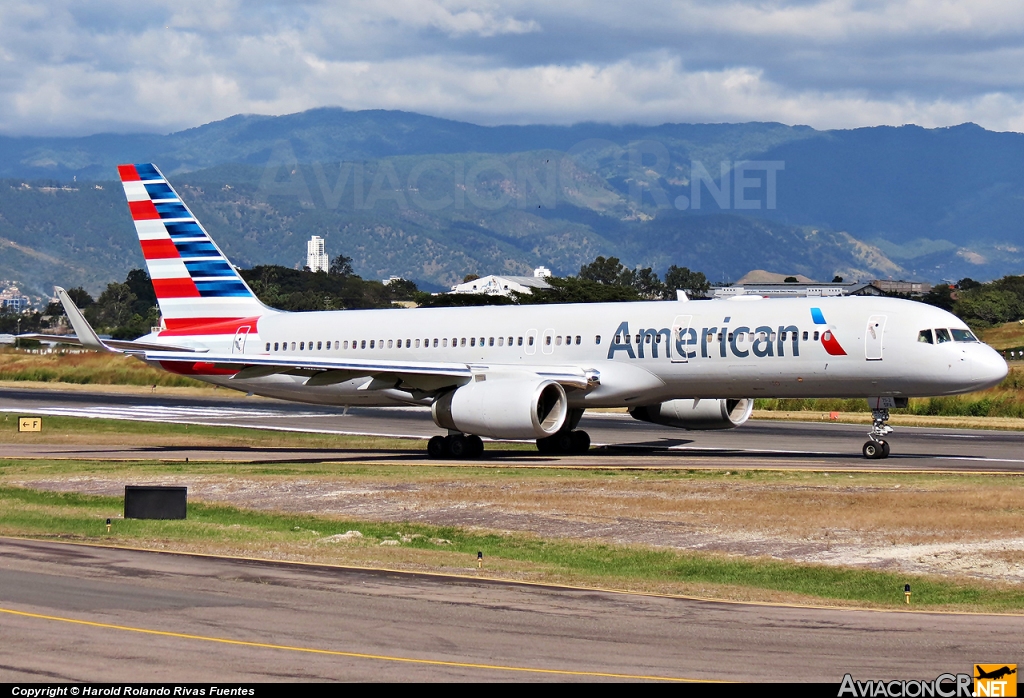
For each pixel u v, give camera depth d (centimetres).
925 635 4416
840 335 10781
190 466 10931
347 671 3825
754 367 11175
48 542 6406
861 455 11800
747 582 5694
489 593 5119
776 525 7012
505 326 12519
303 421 17512
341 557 6047
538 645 4200
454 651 4100
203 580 5294
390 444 14050
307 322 13612
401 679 3750
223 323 14038
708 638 4338
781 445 13338
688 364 11456
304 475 9862
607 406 12219
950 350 10456
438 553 6325
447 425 11688
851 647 4225
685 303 11944
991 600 5162
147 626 4369
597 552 6456
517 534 7019
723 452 12394
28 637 4191
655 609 4838
